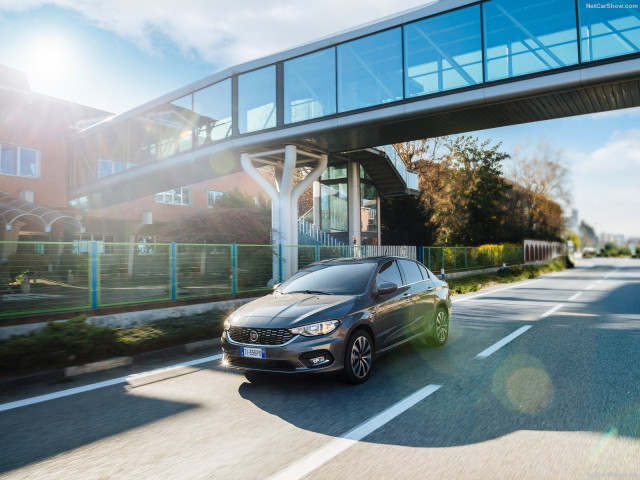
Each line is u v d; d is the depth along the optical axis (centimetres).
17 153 2222
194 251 1046
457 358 646
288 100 1452
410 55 1265
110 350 644
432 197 3434
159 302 941
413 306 646
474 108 1191
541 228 4988
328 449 347
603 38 1031
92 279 838
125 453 348
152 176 1936
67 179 2398
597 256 10156
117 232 2531
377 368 596
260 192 3622
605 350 690
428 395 477
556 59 1075
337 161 2123
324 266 664
